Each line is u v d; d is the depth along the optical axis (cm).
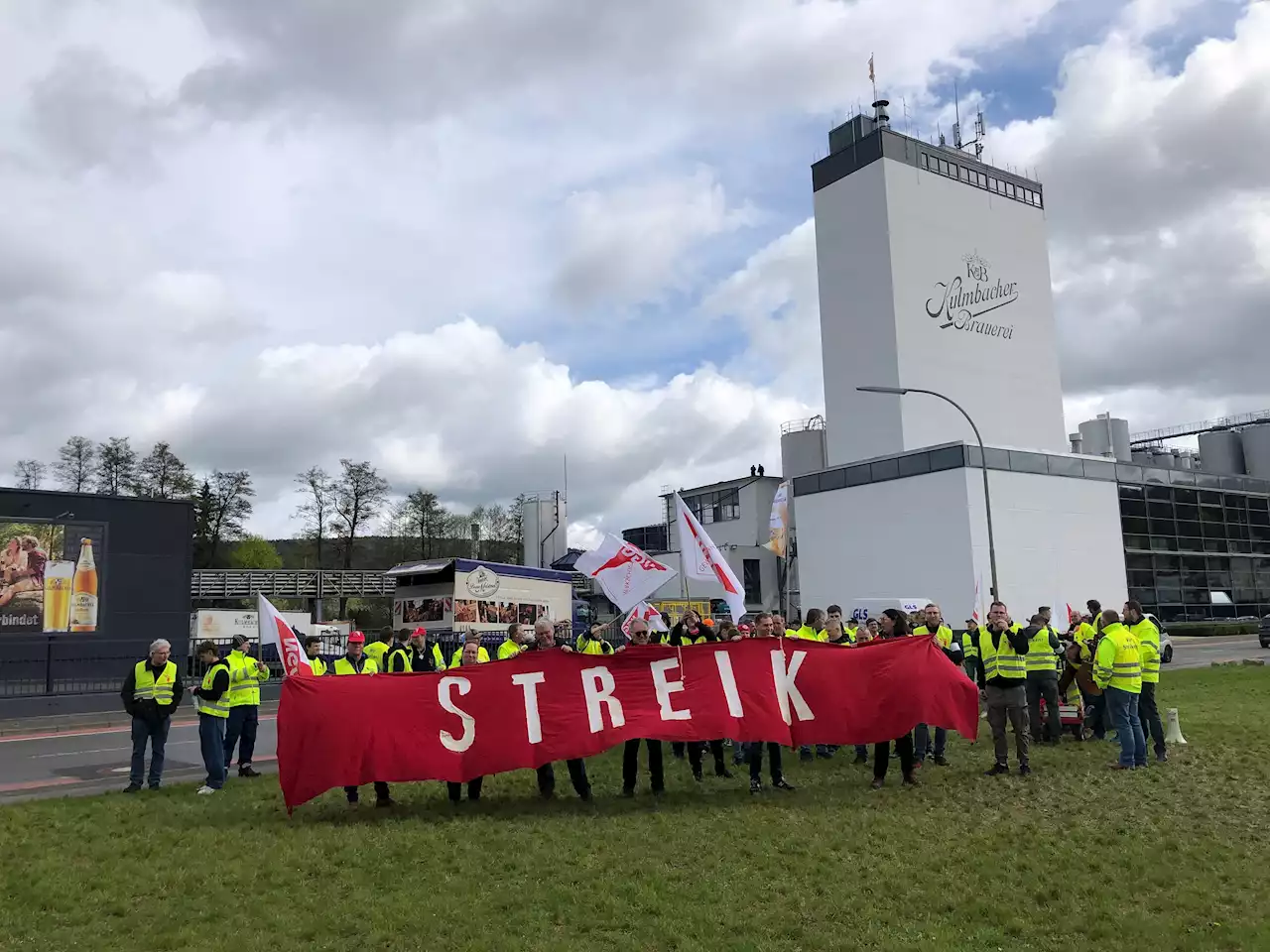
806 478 5066
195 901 695
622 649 1070
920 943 580
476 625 3269
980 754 1309
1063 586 4606
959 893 674
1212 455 7481
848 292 5669
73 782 1355
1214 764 1157
